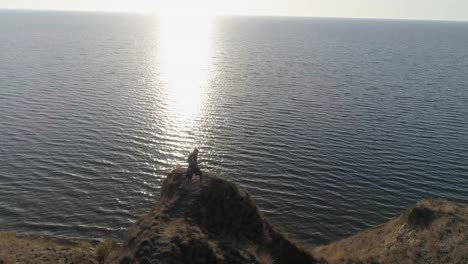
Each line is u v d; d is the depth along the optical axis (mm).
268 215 41969
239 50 193750
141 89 92688
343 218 42062
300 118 72250
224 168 51781
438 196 46531
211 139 61188
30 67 114312
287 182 48625
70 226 39375
